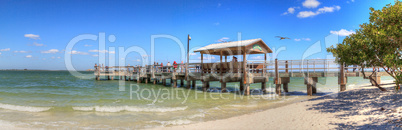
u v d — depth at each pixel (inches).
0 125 316.2
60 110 419.2
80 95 647.8
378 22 321.4
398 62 257.0
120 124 326.0
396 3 301.7
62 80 1578.5
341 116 293.7
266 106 457.7
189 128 297.1
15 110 418.3
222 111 413.1
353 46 341.1
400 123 226.8
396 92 394.6
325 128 251.8
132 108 431.2
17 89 826.8
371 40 305.4
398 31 271.9
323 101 421.7
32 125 319.9
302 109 371.2
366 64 340.5
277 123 295.1
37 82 1339.8
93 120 349.1
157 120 347.6
